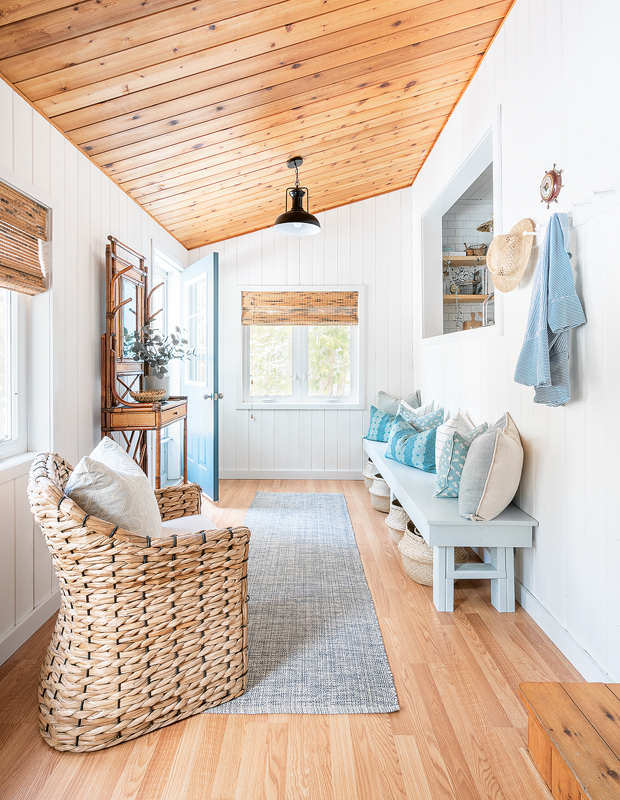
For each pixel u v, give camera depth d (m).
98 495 1.49
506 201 2.54
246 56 2.26
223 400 4.97
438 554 2.28
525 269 2.24
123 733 1.45
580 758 0.89
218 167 3.33
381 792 1.28
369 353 4.91
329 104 2.93
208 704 1.60
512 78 2.42
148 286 3.79
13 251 1.99
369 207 4.87
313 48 2.34
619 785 0.82
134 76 2.16
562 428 1.97
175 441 4.82
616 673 1.61
